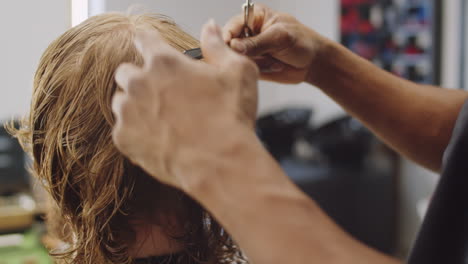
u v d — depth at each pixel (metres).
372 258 0.43
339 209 2.83
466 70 2.72
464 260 0.47
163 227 0.75
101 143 0.72
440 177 0.50
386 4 3.09
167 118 0.44
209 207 0.44
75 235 0.78
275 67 0.86
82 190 0.75
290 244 0.41
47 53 0.77
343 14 3.20
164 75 0.45
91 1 0.96
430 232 0.49
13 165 2.29
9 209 2.17
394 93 0.90
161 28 0.77
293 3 3.30
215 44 0.50
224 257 0.81
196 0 1.18
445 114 0.89
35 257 1.93
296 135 2.92
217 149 0.43
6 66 1.87
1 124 2.20
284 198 0.42
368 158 3.00
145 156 0.46
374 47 3.17
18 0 1.71
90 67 0.72
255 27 0.83
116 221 0.73
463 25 2.73
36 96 0.77
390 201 2.97
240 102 0.45
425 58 2.96
